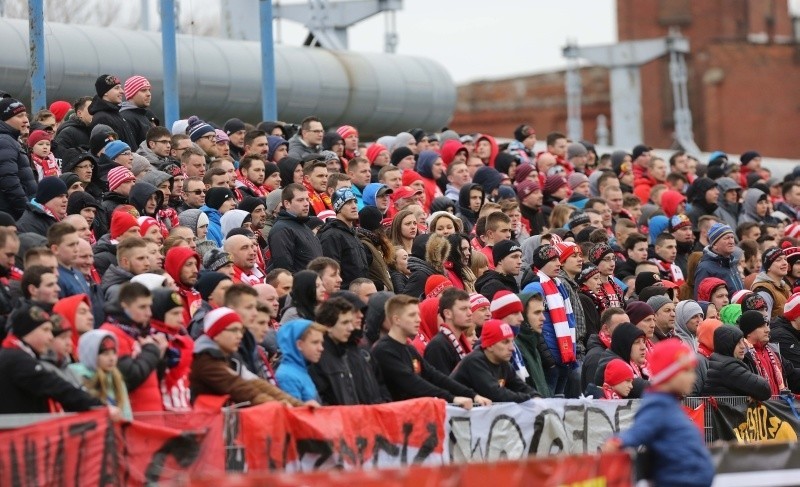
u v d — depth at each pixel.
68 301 23.69
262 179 36.78
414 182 39.09
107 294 26.23
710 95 127.06
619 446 21.06
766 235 44.00
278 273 29.64
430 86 61.56
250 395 23.81
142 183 31.89
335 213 34.19
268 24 48.59
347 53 59.62
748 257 42.34
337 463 24.02
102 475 21.48
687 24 131.25
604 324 31.64
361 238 33.00
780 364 34.88
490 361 27.75
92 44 48.00
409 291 32.53
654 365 21.42
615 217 44.72
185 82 51.59
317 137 40.91
